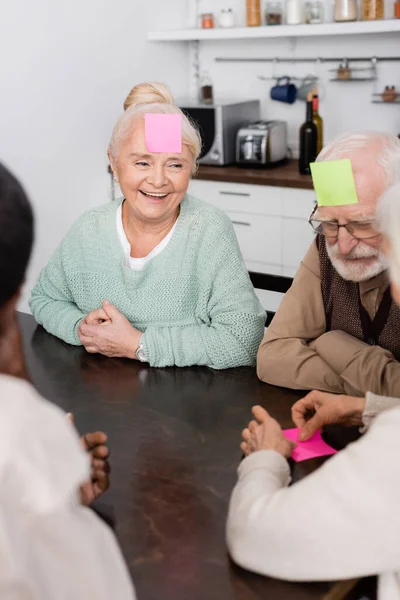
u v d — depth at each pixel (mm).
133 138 1845
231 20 4102
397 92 3934
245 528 1007
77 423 1510
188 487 1256
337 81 4090
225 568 1048
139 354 1820
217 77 4496
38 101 3670
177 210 1996
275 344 1722
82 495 1078
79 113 3885
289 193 3635
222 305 1908
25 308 3742
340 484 926
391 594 1011
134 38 4109
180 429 1473
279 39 4207
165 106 1860
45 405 721
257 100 4227
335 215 1583
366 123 4074
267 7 3963
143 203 1890
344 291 1721
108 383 1709
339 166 1545
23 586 664
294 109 4246
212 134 3967
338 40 4027
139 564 1060
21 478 666
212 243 1942
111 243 2002
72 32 3750
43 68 3654
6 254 725
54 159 3811
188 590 1006
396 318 1645
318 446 1372
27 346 1945
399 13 3629
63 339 1972
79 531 731
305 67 4168
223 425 1486
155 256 1956
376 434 945
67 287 2082
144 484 1268
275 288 2092
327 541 928
